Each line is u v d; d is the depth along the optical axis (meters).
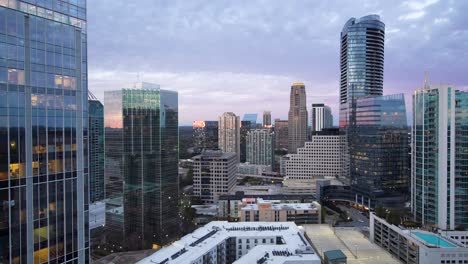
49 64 78.56
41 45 76.81
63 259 81.25
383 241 181.50
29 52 74.25
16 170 71.00
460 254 139.62
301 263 132.62
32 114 74.44
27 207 73.19
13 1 72.69
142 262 132.12
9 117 70.00
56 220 79.62
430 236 158.00
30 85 74.25
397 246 167.50
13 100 70.81
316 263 133.00
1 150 68.31
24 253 72.56
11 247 70.06
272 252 142.88
